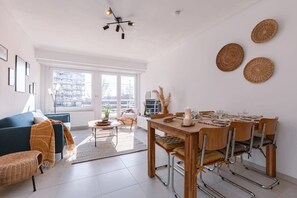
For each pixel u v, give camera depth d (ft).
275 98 6.86
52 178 6.61
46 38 11.95
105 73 19.08
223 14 8.62
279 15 6.72
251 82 7.77
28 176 5.54
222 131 4.81
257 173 7.11
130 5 7.77
